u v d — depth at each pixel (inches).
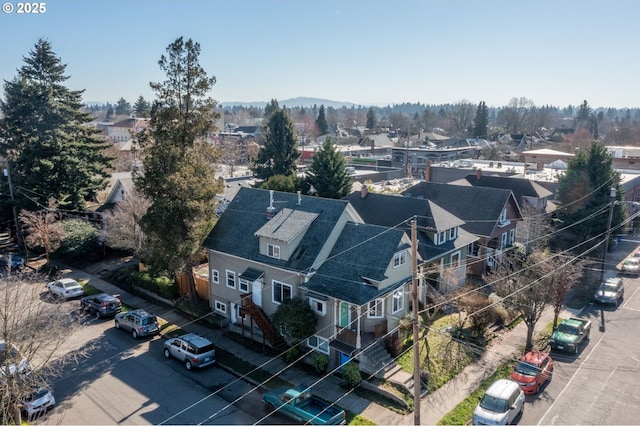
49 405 836.6
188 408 852.6
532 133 6525.6
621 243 2033.7
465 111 7293.3
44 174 1780.3
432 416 817.5
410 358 983.0
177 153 1198.3
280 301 1097.4
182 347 1012.5
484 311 1091.9
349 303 950.4
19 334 846.5
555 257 1296.8
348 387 911.7
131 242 1515.7
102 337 1151.6
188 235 1202.6
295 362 1009.5
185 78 1234.6
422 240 1326.3
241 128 6943.9
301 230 1091.3
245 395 898.7
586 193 1838.1
